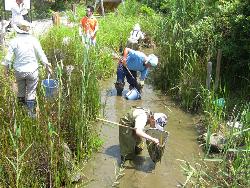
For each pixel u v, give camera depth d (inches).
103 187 133.4
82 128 147.9
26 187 115.2
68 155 138.4
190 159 153.3
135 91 216.4
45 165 123.0
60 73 136.9
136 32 258.5
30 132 126.8
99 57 238.5
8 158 115.3
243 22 195.0
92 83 175.9
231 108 187.5
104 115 191.3
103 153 155.6
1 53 227.5
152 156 143.2
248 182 123.3
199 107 199.0
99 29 328.5
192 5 231.1
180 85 209.5
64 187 127.9
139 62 211.9
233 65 210.4
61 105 142.6
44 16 474.6
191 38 216.1
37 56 162.7
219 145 155.6
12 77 158.2
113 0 514.6
